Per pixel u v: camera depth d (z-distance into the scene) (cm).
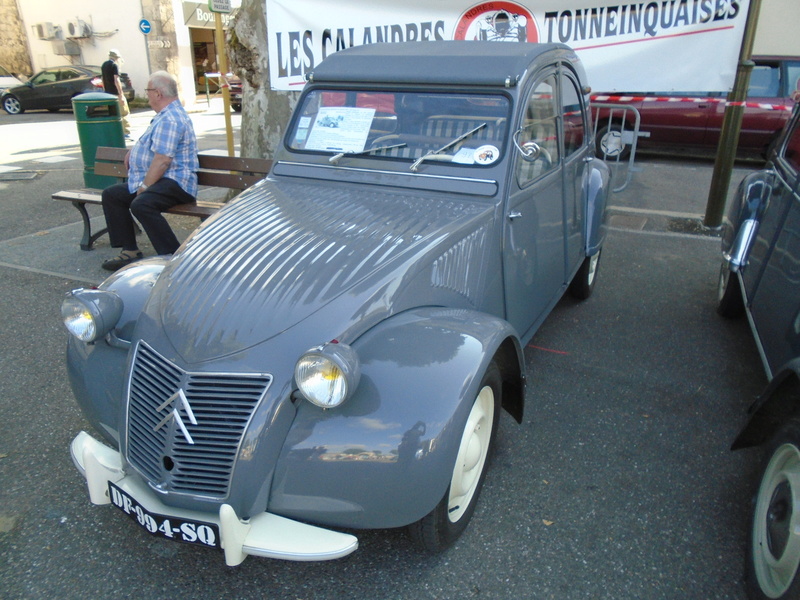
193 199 568
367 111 351
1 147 1262
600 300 529
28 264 591
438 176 325
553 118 372
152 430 229
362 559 257
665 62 587
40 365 407
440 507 235
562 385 393
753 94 1073
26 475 305
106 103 765
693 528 274
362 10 627
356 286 244
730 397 380
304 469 213
